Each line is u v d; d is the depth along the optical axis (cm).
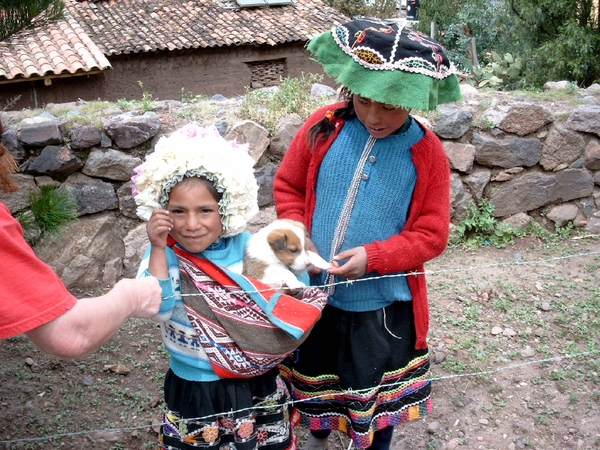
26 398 316
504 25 1523
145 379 337
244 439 196
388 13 2233
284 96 484
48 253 410
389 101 187
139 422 304
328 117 224
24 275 129
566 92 558
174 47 1345
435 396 330
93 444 289
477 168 505
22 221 291
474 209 507
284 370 251
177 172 179
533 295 429
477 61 1423
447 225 221
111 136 415
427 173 216
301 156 238
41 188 305
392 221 221
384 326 231
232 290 189
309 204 232
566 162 510
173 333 192
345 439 299
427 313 235
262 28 1493
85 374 337
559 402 323
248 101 476
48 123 402
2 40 347
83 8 1471
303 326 191
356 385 226
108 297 150
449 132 487
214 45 1383
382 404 237
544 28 1157
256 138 443
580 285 441
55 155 405
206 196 182
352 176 219
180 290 188
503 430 306
